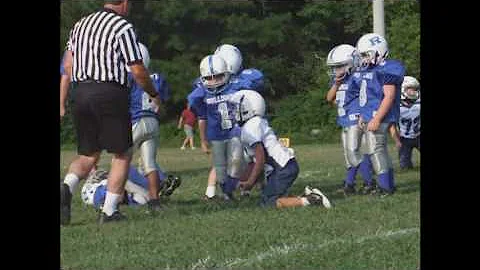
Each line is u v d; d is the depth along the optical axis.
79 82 9.13
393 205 9.94
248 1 45.62
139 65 9.13
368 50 11.52
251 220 8.98
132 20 44.97
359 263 6.65
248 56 45.12
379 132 11.16
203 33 45.56
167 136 41.62
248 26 44.81
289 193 12.25
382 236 7.67
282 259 6.83
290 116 40.41
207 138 11.93
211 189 11.74
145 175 10.47
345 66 11.99
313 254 6.97
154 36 45.28
